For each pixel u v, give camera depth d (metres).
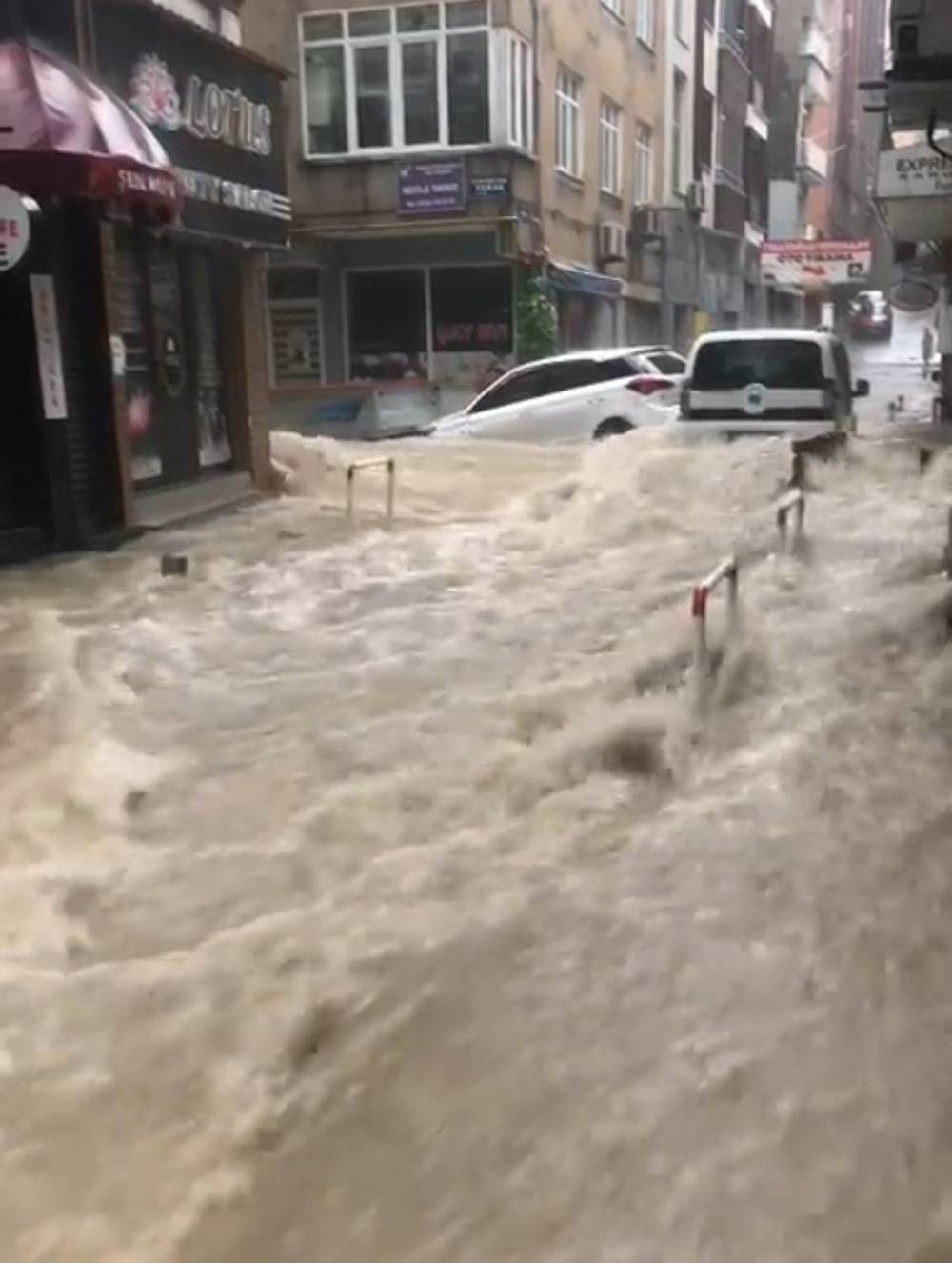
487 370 24.27
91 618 7.61
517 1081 3.16
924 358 41.44
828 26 56.47
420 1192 2.86
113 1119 3.15
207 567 9.12
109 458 10.48
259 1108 3.14
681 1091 3.07
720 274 39.59
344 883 4.23
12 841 4.66
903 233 17.27
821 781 4.65
